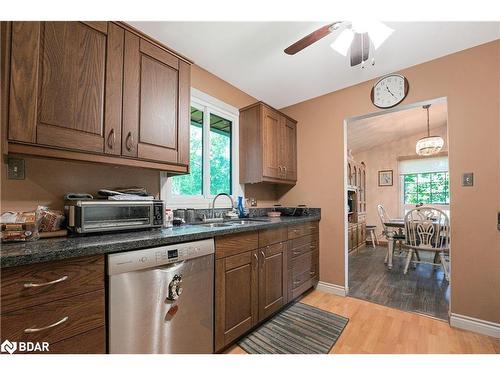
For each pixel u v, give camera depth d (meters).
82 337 0.93
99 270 0.99
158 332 1.16
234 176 2.64
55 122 1.11
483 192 1.83
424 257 4.19
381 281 2.98
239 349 1.60
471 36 1.79
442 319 2.01
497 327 1.74
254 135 2.58
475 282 1.84
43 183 1.30
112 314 1.01
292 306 2.28
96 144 1.24
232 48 1.96
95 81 1.24
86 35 1.22
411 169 5.32
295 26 1.71
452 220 1.95
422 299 2.42
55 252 0.85
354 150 5.73
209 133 2.39
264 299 1.85
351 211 4.83
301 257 2.40
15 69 1.02
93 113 1.23
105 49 1.29
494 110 1.81
